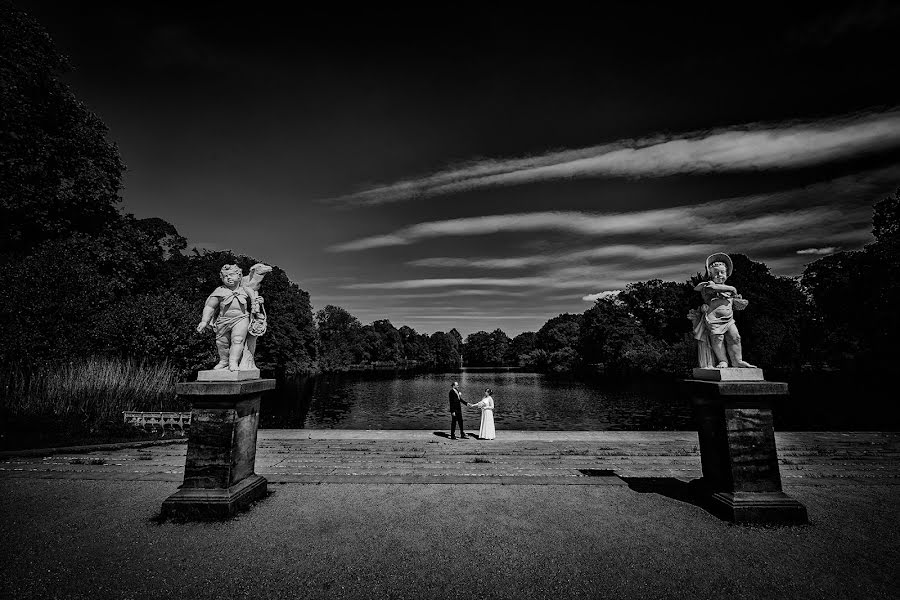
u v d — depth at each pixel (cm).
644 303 8656
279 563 506
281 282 6556
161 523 621
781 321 5044
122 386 1983
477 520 629
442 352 18600
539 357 12075
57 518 642
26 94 2477
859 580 470
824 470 938
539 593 445
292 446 1248
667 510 665
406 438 1395
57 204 2680
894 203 3775
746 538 568
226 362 721
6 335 1894
